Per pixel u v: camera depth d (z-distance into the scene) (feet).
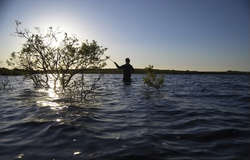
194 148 10.93
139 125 15.20
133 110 20.57
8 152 10.22
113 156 9.84
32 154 9.98
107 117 17.52
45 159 9.46
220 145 11.35
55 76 35.24
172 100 27.22
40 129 13.67
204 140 12.14
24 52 34.63
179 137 12.59
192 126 15.05
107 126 14.78
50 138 12.06
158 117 17.81
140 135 12.84
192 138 12.45
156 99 27.91
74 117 16.78
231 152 10.44
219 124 15.64
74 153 10.12
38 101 24.40
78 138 12.05
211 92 38.27
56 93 31.27
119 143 11.44
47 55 34.58
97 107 21.63
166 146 11.12
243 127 14.80
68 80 34.71
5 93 32.48
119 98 28.63
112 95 31.81
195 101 27.07
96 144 11.25
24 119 16.38
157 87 39.58
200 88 46.75
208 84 61.72
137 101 26.11
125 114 18.81
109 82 61.05
